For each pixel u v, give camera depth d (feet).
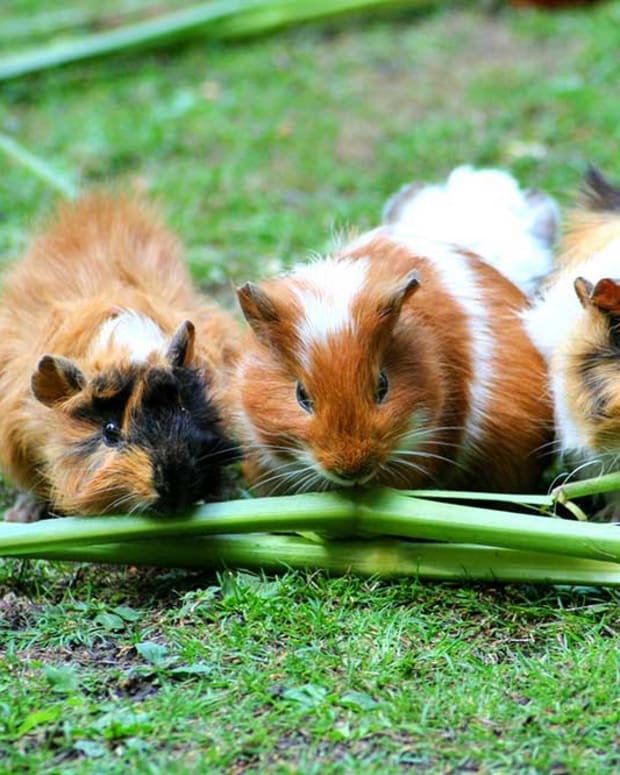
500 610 20.17
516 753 16.35
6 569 22.06
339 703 17.51
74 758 16.53
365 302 20.22
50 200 38.93
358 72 49.62
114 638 19.80
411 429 20.53
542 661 18.65
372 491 20.71
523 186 37.83
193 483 20.27
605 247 24.00
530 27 51.93
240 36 53.21
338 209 37.45
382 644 19.01
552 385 22.56
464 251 24.91
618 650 18.53
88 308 22.67
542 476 24.68
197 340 23.20
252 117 45.73
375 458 19.65
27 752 16.61
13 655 19.06
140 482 20.11
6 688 18.04
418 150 41.34
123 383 20.63
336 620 19.71
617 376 20.49
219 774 15.96
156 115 45.96
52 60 49.01
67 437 21.06
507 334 23.57
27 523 22.58
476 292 23.73
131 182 37.22
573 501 23.98
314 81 48.85
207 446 20.79
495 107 44.62
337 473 19.61
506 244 27.53
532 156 39.75
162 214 31.78
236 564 21.35
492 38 51.93
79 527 20.67
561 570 20.45
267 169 41.45
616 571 20.36
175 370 21.04
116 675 18.45
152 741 16.71
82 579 21.98
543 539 19.95
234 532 20.67
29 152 43.19
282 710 17.38
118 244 26.23
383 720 17.06
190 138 44.14
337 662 18.60
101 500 20.63
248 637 19.34
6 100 48.88
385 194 38.73
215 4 55.26
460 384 22.03
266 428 20.70
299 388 20.42
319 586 20.84
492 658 18.92
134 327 22.11
